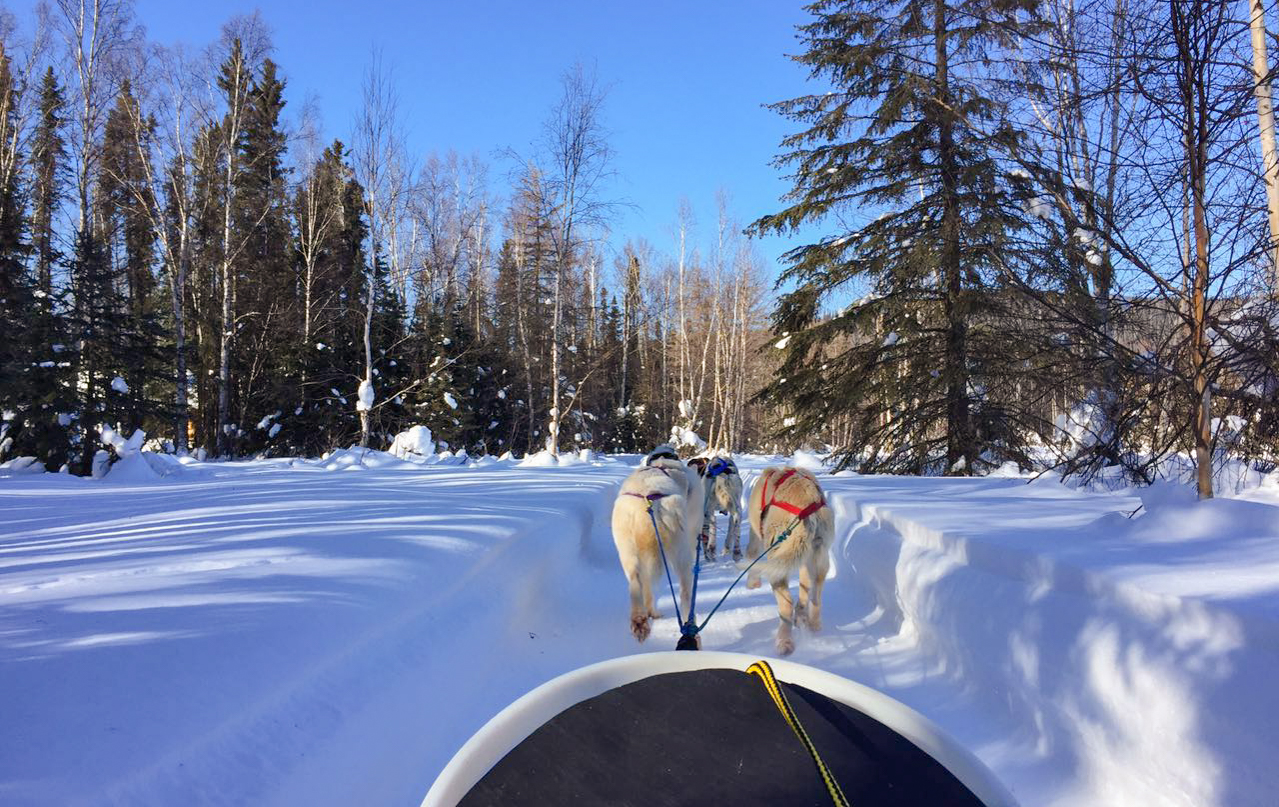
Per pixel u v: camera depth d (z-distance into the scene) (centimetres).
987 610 452
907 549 612
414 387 3067
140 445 1589
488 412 3653
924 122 1516
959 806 197
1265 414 566
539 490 1135
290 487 1168
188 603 410
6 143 2548
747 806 196
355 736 324
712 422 4341
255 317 3241
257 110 3117
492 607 541
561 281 2508
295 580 467
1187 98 514
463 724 399
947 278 1499
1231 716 274
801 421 1745
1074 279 754
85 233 2169
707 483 930
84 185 2328
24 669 305
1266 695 268
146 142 2633
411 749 349
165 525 720
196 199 2791
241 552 559
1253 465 702
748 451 5303
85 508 905
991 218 1352
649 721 233
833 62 1595
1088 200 598
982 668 439
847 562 762
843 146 1611
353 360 3134
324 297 3334
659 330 5272
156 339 2361
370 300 2378
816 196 1678
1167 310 562
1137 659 325
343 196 3359
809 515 555
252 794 260
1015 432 1488
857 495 893
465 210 4100
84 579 472
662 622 630
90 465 1884
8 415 1914
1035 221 1176
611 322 5319
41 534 693
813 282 1719
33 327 1883
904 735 224
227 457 2784
